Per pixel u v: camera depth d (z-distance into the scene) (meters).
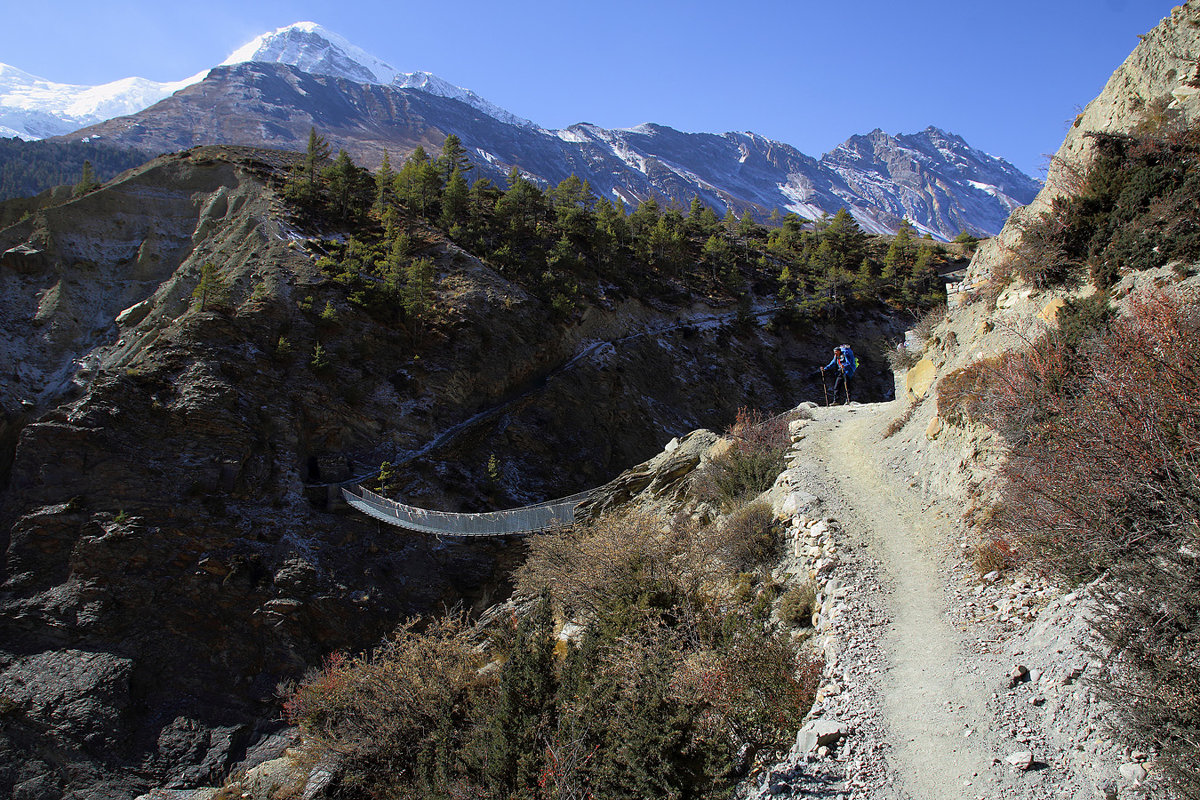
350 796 12.36
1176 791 5.49
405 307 56.38
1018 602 9.08
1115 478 7.94
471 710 12.03
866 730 7.69
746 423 21.27
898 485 14.80
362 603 37.34
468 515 35.53
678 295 87.88
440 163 99.56
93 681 31.30
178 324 47.25
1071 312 12.30
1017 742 6.94
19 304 53.12
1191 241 11.53
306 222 65.06
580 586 13.12
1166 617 6.52
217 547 37.22
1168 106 14.52
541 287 71.62
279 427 44.69
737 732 8.27
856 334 91.81
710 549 13.41
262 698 33.19
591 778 8.16
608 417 61.88
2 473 42.50
